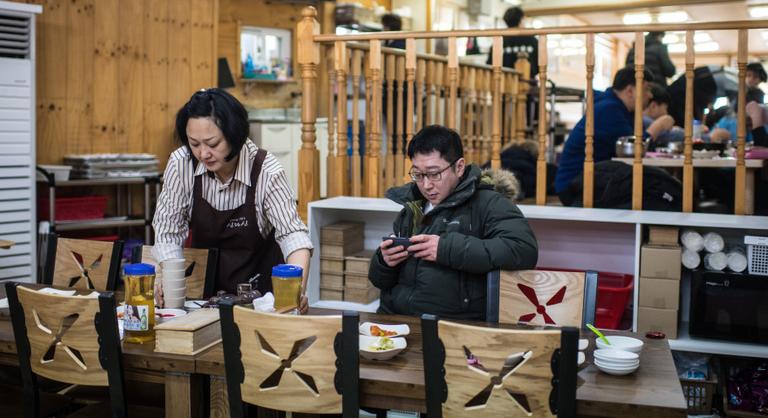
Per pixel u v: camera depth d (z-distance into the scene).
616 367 2.07
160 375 2.26
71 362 2.27
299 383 2.03
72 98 5.92
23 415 2.57
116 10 6.14
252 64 7.89
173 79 6.54
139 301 2.35
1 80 5.15
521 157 6.05
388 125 4.78
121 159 5.90
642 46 3.86
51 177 5.47
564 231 4.06
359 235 4.39
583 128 4.79
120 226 6.29
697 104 6.66
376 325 2.46
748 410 3.49
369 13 8.76
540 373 1.88
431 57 5.07
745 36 3.70
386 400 2.05
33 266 5.41
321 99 8.05
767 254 3.51
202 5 6.69
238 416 2.12
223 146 2.70
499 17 11.20
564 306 2.58
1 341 2.43
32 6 5.22
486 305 2.70
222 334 2.09
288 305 2.47
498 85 4.18
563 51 12.02
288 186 3.00
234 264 3.08
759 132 5.20
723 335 3.57
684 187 3.87
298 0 8.12
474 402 2.02
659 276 3.57
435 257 2.73
